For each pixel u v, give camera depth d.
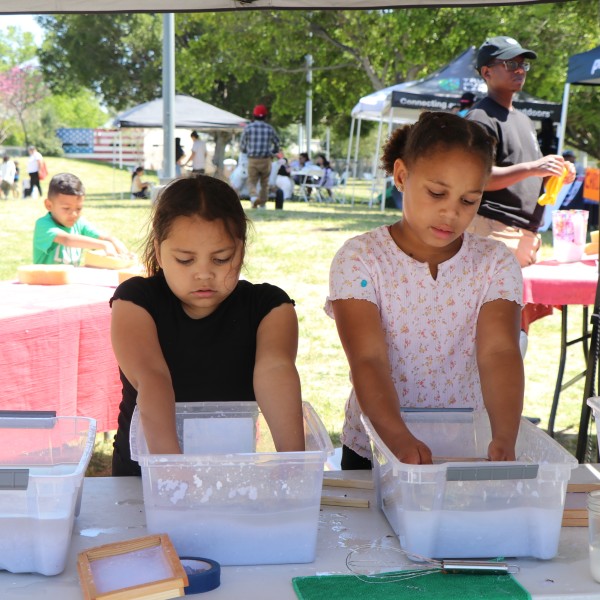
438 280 1.61
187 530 1.11
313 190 20.00
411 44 18.44
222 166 23.64
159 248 1.38
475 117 3.53
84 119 54.50
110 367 3.01
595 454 3.52
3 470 1.04
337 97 23.61
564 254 3.65
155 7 2.79
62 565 1.07
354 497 1.39
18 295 3.04
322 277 8.38
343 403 4.53
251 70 22.66
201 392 1.53
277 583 1.06
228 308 1.54
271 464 1.11
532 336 6.44
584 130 18.17
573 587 1.06
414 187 1.49
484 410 1.48
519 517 1.14
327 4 2.74
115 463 1.69
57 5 2.79
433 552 1.14
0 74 47.41
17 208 16.05
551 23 16.06
